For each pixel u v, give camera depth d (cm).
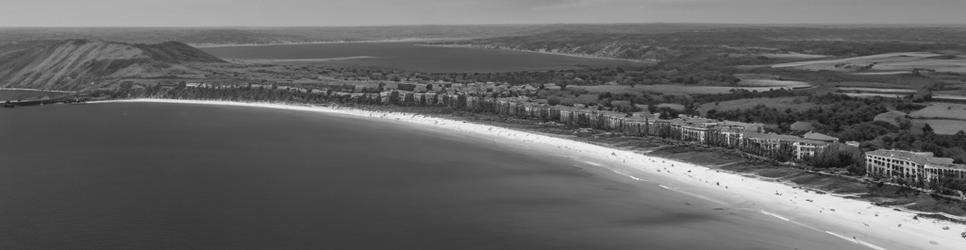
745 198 18050
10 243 14412
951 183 17738
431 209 17188
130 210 16850
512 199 18162
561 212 16950
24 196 18188
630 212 16938
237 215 16475
